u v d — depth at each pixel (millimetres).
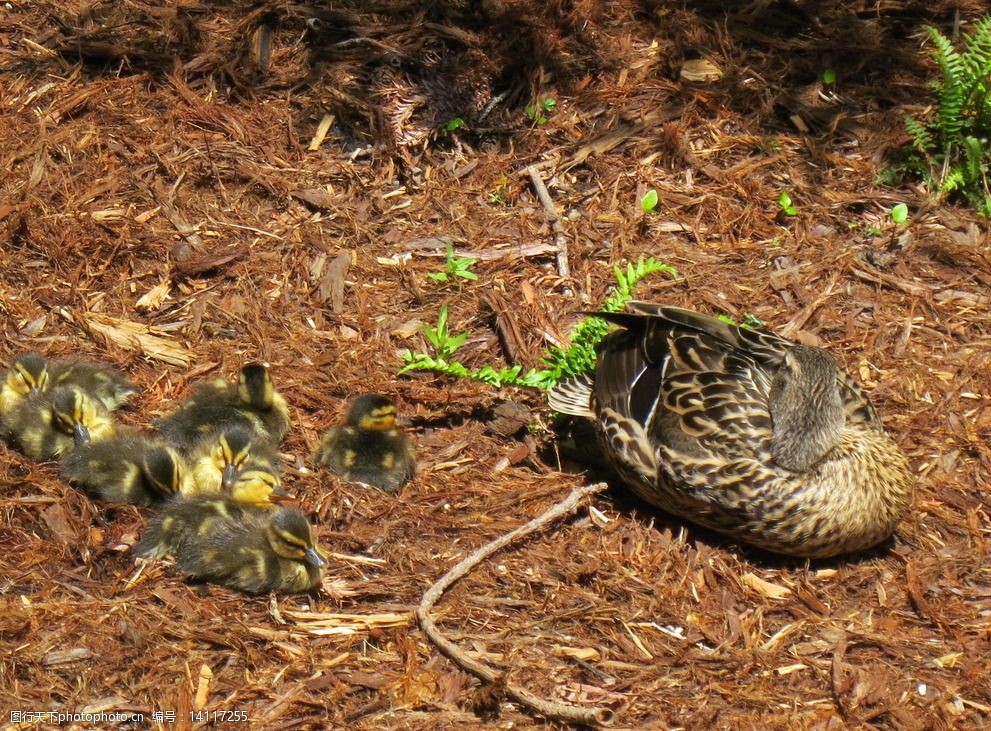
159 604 6984
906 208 10633
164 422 8281
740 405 7680
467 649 6906
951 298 9898
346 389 8844
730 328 8078
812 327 9617
